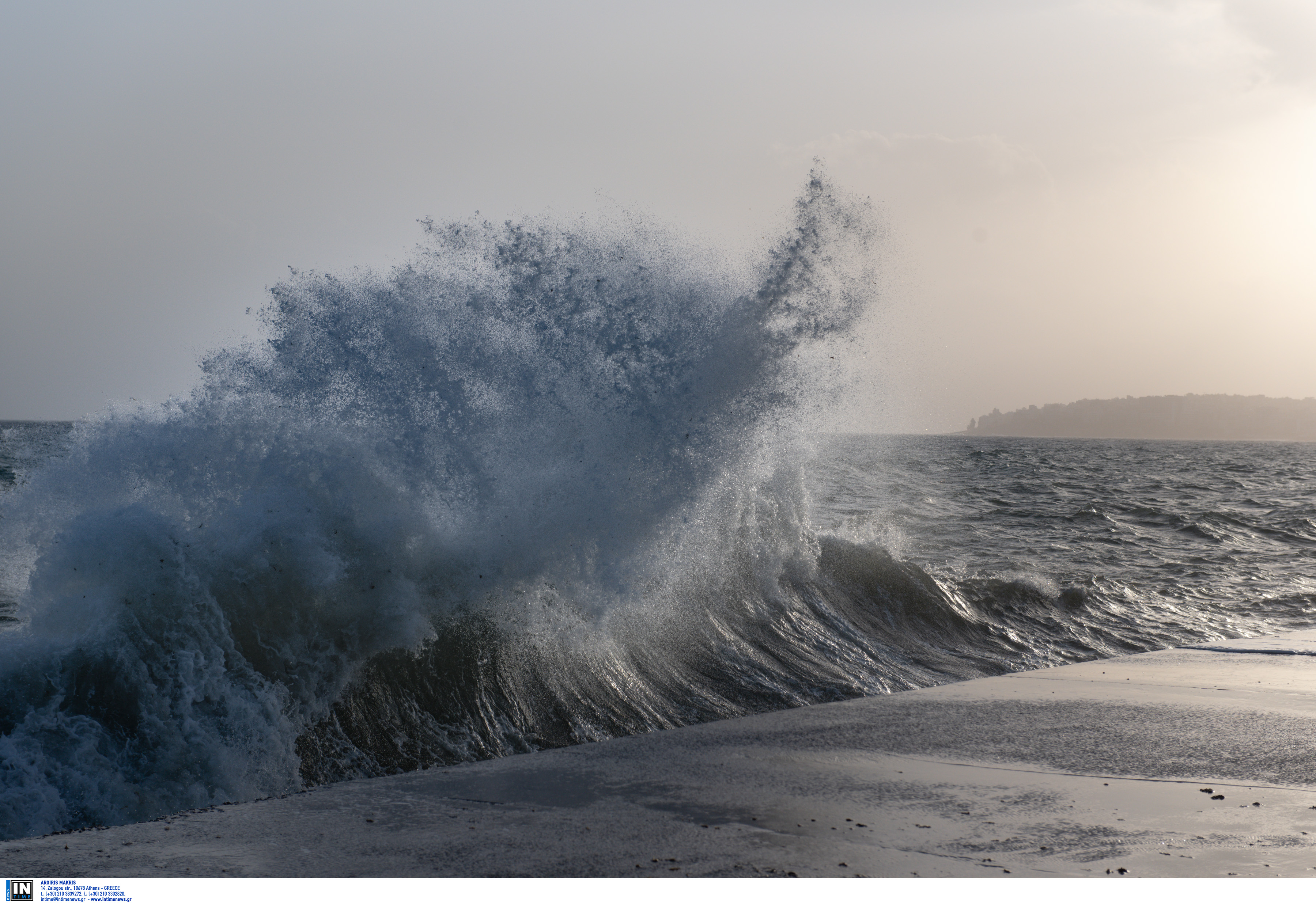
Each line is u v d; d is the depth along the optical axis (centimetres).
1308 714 483
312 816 331
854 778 378
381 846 300
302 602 462
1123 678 580
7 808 337
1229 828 316
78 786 354
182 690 402
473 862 286
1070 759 404
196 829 317
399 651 483
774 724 474
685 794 359
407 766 432
